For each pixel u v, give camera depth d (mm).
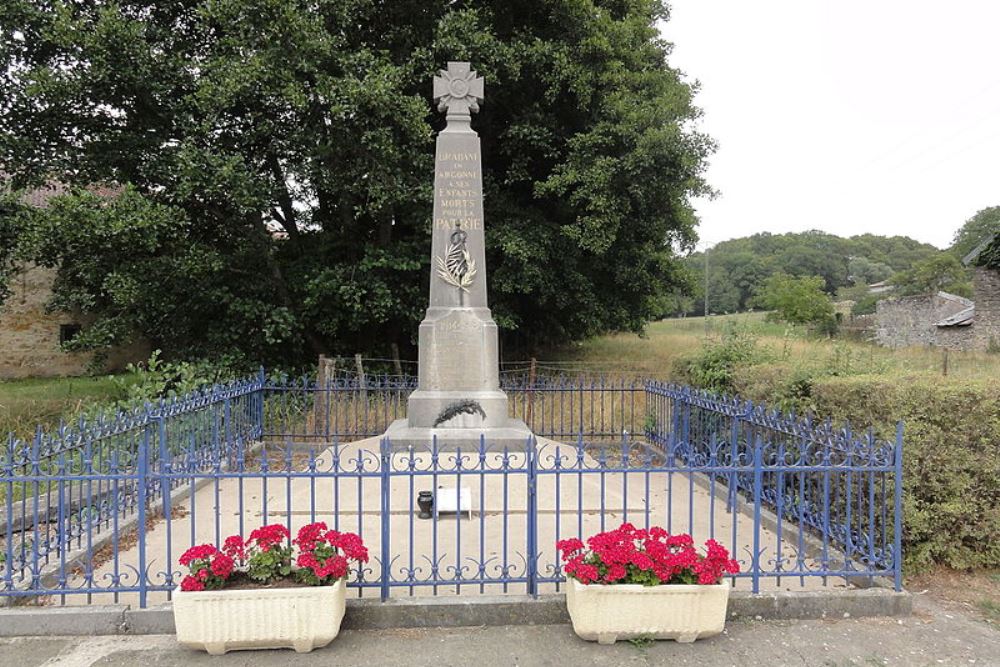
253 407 9727
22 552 4316
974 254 31031
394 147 12203
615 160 13016
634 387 10273
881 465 4457
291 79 11383
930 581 4793
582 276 15539
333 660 3617
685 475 7629
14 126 12422
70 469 5289
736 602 4133
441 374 7684
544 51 13188
